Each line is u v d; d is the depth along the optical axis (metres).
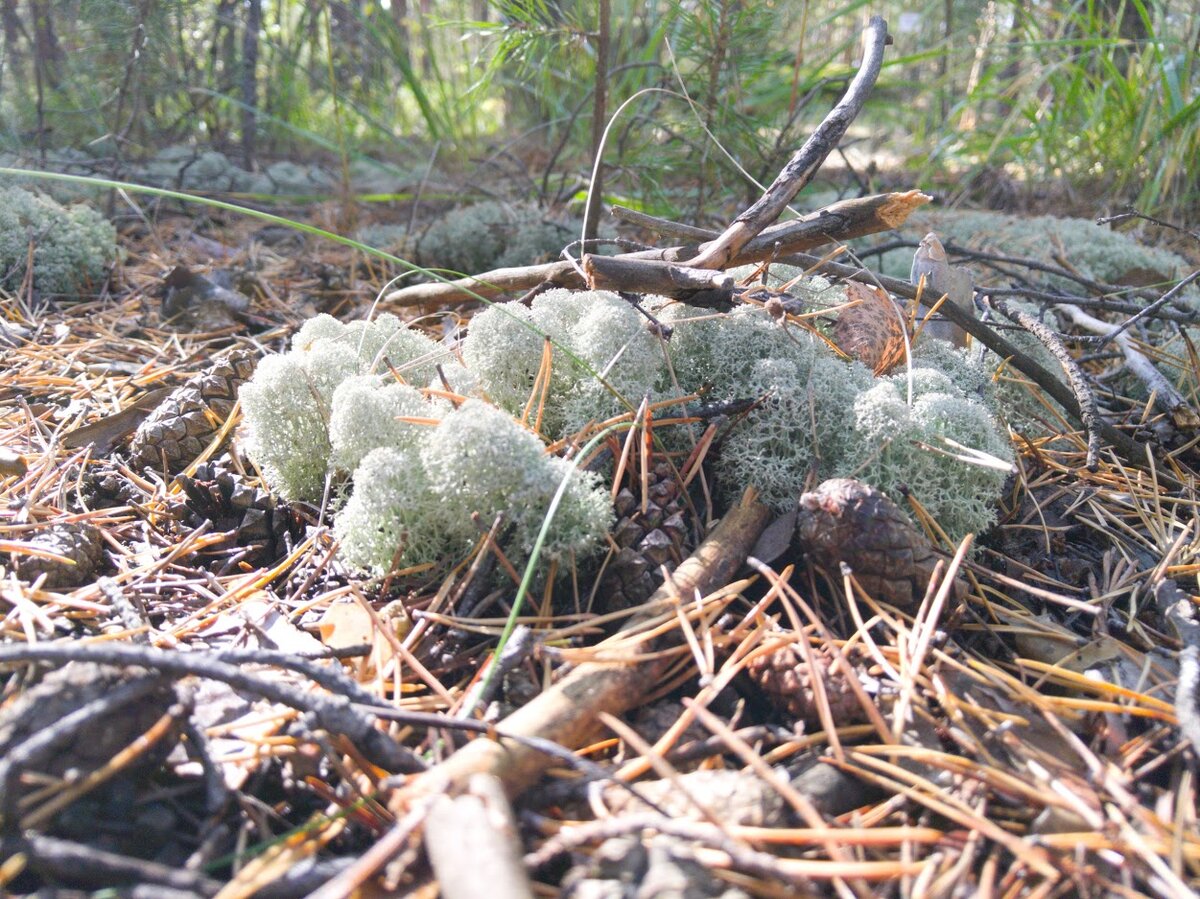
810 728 0.24
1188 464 0.39
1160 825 0.21
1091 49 0.83
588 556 0.29
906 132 1.13
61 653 0.21
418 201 0.77
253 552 0.32
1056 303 0.48
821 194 0.78
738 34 0.60
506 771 0.21
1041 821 0.21
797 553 0.29
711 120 0.63
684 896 0.18
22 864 0.18
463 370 0.34
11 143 0.72
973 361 0.38
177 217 0.74
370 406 0.30
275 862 0.20
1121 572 0.32
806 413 0.31
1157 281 0.60
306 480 0.33
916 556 0.27
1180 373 0.45
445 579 0.28
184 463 0.37
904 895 0.20
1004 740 0.24
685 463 0.32
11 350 0.46
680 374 0.34
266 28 0.99
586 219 0.41
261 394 0.32
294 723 0.23
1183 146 0.72
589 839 0.19
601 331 0.32
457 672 0.26
